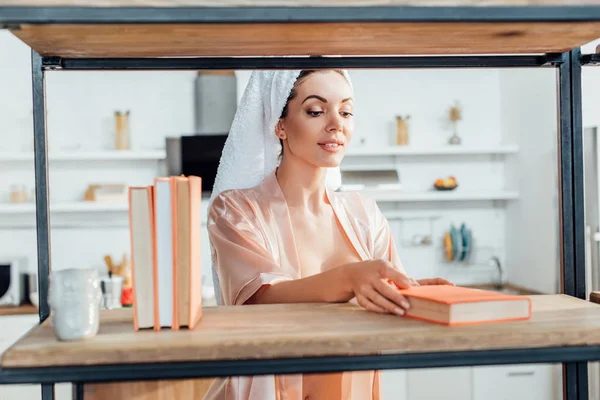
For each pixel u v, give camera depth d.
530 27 0.94
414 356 0.90
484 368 4.02
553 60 1.16
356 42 1.02
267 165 1.47
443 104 5.21
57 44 1.01
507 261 5.21
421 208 5.21
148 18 0.85
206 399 1.13
